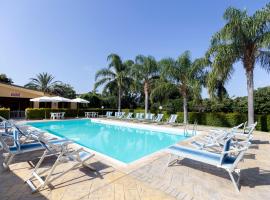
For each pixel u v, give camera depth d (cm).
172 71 1441
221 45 963
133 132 1240
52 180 333
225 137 519
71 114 1930
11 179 353
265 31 894
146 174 391
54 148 365
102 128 1398
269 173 407
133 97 2617
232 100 1667
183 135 1106
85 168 416
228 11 931
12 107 2156
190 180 366
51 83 3241
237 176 388
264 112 1443
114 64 2042
